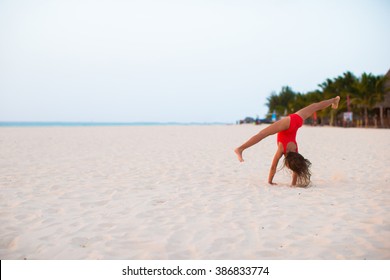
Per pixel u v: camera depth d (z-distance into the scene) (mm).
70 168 7906
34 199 5031
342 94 42812
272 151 11430
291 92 70562
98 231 3715
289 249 3205
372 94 37500
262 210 4422
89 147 13273
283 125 5727
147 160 9320
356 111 42781
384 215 4137
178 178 6660
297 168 5648
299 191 5477
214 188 5754
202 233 3621
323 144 13906
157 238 3500
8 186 5902
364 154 10172
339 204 4656
